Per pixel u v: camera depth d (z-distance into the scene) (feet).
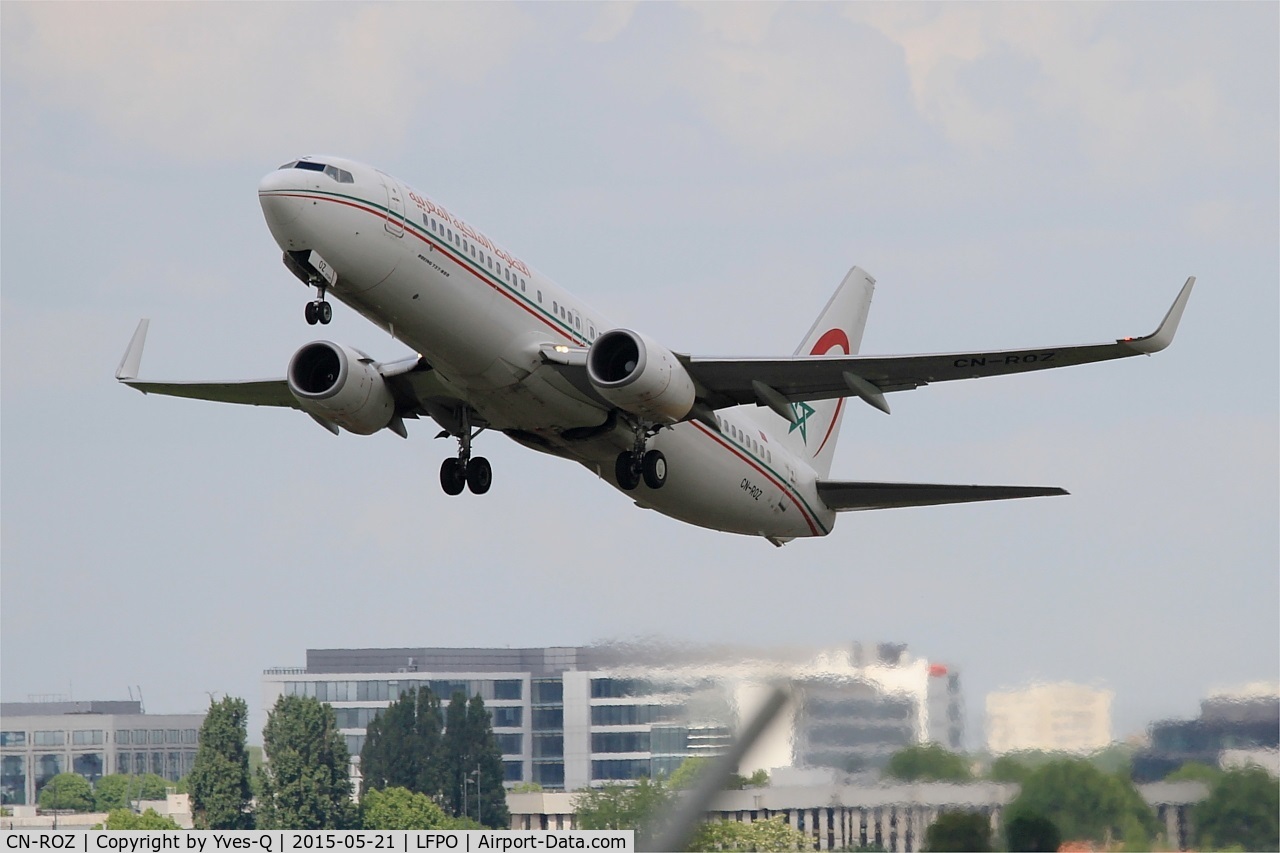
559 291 304.50
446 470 325.62
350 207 264.93
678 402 291.58
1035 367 293.84
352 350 309.63
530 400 297.53
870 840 335.88
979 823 327.88
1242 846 318.04
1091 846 321.73
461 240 281.13
